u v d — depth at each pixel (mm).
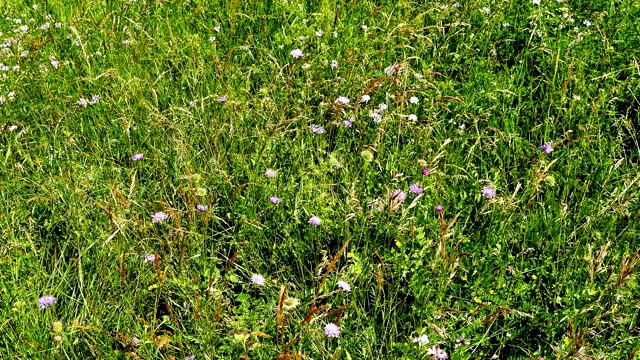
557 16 2461
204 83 2215
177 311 1648
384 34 2369
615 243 1743
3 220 1773
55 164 1940
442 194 1857
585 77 2248
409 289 1644
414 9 2566
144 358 1502
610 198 1846
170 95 2219
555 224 1768
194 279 1596
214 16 2592
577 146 2020
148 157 2008
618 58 2291
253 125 2080
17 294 1571
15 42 2434
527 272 1723
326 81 2115
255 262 1721
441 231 1544
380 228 1711
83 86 2266
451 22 2500
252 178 1845
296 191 1847
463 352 1528
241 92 2166
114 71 2164
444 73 2324
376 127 2027
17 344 1496
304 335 1478
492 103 2160
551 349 1573
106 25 2521
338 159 1938
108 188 1837
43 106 2123
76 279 1672
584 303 1580
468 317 1601
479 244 1730
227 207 1861
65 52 2410
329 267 1471
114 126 2088
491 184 1803
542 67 2312
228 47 2449
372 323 1574
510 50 2453
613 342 1558
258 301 1607
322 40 2363
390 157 1908
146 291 1612
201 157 1981
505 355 1599
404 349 1500
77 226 1738
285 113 2082
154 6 2617
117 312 1610
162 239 1739
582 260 1702
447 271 1574
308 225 1790
